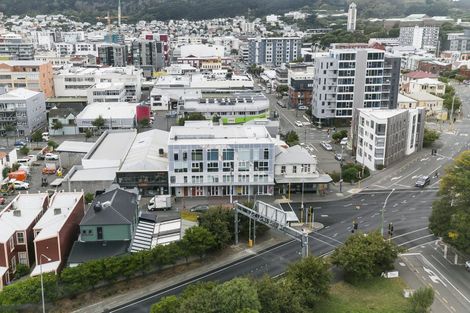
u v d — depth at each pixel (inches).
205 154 5118.1
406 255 3971.5
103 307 3272.6
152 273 3705.7
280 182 5265.8
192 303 2743.6
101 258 3528.5
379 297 3348.9
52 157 6673.2
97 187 5187.0
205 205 4972.9
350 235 4175.7
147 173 5221.5
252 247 4133.9
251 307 2728.8
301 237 3479.3
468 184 3722.9
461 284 3531.0
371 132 6205.7
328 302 3284.9
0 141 7854.3
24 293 3132.4
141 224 4220.0
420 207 4992.6
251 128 5807.1
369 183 5713.6
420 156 6732.3
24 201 4333.2
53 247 3595.0
